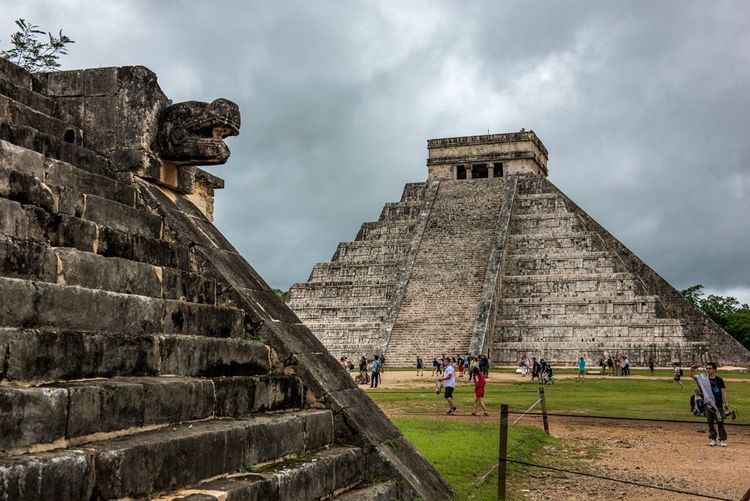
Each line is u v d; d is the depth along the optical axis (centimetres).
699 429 2178
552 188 7444
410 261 6819
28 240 730
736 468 1513
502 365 6150
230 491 657
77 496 548
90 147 1126
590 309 6209
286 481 750
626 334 6038
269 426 815
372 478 953
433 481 1047
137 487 604
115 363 725
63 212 864
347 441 978
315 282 7100
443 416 2386
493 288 6297
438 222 7262
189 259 1072
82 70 1148
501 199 7362
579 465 1510
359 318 6694
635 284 6209
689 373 5428
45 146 969
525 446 1648
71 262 775
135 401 676
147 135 1124
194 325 921
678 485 1324
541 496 1207
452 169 7888
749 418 2438
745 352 6400
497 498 1133
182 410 748
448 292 6444
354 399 1065
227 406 831
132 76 1134
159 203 1096
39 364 630
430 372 5309
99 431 630
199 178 1448
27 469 509
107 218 945
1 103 977
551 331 6184
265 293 1165
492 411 2556
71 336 670
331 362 1113
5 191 786
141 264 888
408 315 6325
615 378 4834
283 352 1020
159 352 790
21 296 660
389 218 7769
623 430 2133
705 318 6619
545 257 6656
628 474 1424
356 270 7088
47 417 577
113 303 774
